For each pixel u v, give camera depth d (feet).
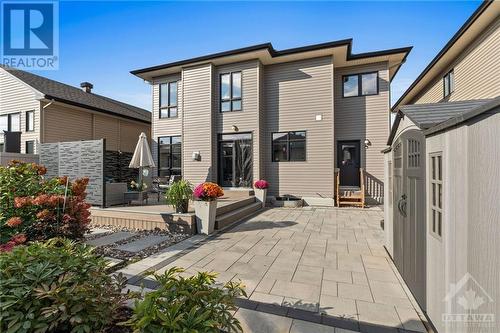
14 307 5.12
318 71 30.53
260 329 6.83
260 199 28.73
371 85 31.65
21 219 10.82
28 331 4.93
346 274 10.54
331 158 29.73
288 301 8.36
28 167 13.15
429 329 6.95
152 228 17.87
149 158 27.37
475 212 4.97
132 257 12.51
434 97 32.63
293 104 31.45
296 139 31.27
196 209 17.17
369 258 12.41
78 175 22.16
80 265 6.21
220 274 10.52
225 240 15.52
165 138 36.86
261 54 29.99
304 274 10.54
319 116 30.25
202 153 32.83
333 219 22.12
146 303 4.95
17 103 36.68
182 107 33.88
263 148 32.12
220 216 19.61
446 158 6.28
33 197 11.69
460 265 5.57
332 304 8.18
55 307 4.89
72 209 12.06
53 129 36.35
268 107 32.50
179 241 15.26
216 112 33.09
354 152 32.22
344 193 30.73
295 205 28.99
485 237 4.63
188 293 5.24
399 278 10.15
